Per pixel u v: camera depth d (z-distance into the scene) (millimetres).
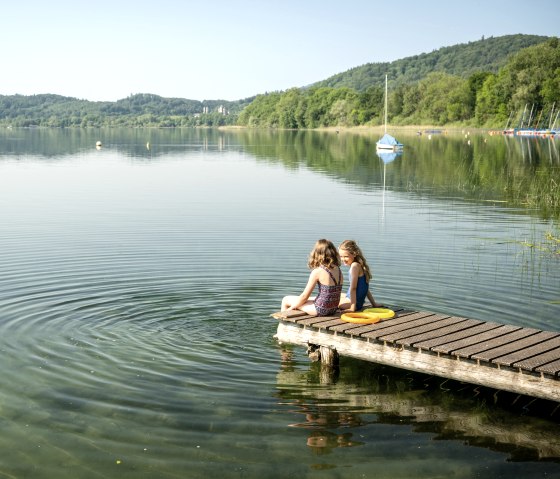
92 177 31672
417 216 19359
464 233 16578
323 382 8008
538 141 70000
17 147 63125
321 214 19656
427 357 7723
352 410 7219
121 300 10539
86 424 6637
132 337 8984
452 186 27344
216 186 27828
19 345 8578
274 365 8328
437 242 15398
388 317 8859
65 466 5891
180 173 34281
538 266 13000
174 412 6934
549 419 7121
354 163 41562
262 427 6703
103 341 8812
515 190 25641
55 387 7422
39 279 11719
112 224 17703
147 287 11281
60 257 13508
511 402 7562
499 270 12656
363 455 6211
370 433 6676
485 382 7363
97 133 129750
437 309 10203
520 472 5965
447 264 13156
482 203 22203
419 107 127938
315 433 6629
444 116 120250
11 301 10391
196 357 8422
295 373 8125
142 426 6625
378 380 8117
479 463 6117
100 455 6074
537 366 6988
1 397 7148
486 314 9992
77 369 7906
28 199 23062
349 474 5855
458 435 6688
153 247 14578
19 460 5969
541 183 27312
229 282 11633
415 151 54219
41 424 6617
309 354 8711
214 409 7047
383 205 21750
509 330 8359
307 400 7430
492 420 7070
